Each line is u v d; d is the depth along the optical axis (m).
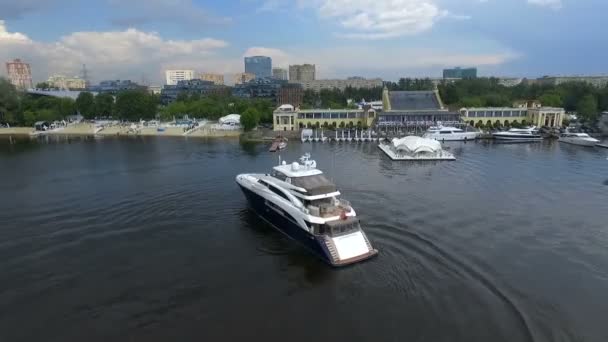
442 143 108.88
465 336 24.25
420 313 26.61
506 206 48.78
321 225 34.97
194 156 87.88
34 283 30.38
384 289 29.66
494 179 64.00
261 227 42.31
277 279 31.33
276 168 44.94
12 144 111.44
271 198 41.47
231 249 36.84
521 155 88.31
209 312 26.77
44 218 44.53
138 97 158.75
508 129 125.44
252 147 102.94
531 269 32.56
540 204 49.72
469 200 51.31
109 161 81.44
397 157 82.62
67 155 90.06
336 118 137.62
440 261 33.84
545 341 23.80
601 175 66.62
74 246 37.00
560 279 31.02
